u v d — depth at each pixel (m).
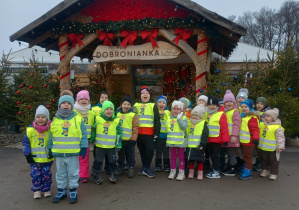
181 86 12.51
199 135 5.41
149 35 8.41
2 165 6.50
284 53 10.52
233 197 4.57
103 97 6.16
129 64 12.77
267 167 5.68
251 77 9.03
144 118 5.68
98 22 8.52
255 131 5.39
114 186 5.09
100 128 5.12
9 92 10.80
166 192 4.79
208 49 8.84
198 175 5.51
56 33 8.93
